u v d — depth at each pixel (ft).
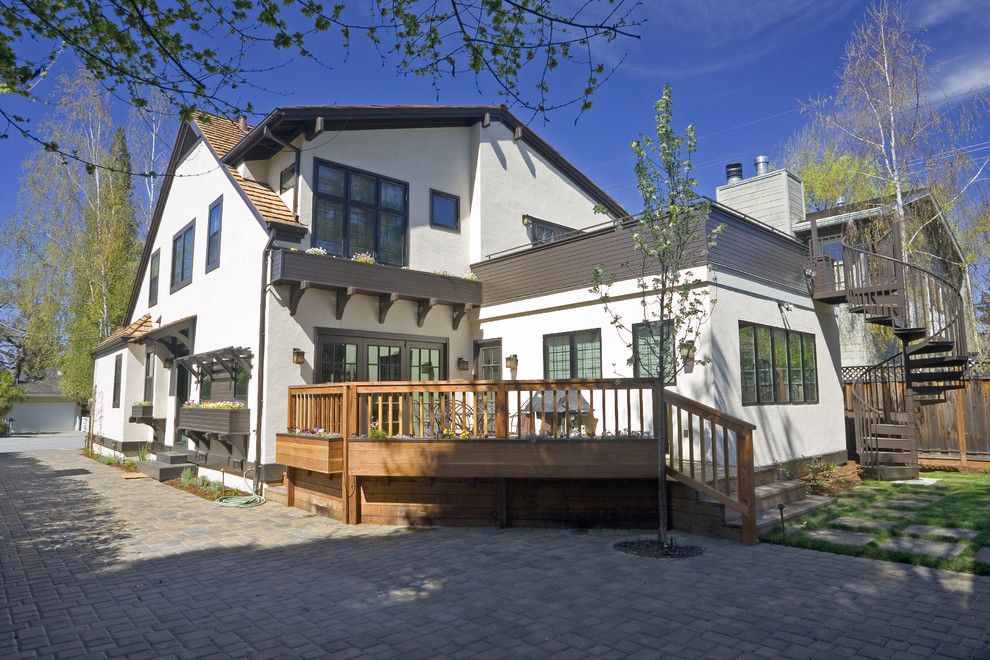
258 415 31.91
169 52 14.30
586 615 14.96
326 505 28.02
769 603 15.65
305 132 35.99
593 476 23.85
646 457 23.70
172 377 47.21
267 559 20.80
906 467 35.58
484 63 15.12
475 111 44.09
